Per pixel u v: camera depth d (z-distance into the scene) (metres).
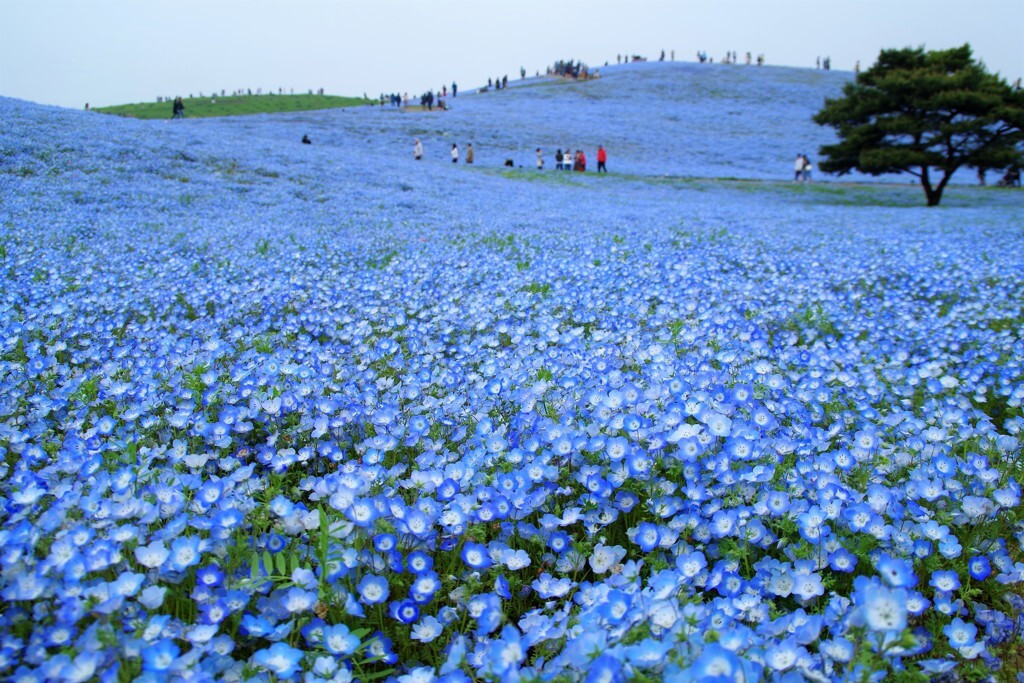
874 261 10.74
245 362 4.95
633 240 12.57
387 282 8.29
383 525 2.46
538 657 2.23
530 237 12.66
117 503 2.57
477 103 64.88
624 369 4.94
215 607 2.13
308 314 6.66
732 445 2.98
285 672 1.91
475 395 4.14
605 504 2.85
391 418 3.72
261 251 10.47
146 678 1.79
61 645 2.03
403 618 2.23
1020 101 27.97
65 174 16.23
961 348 6.36
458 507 2.67
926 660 2.19
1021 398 4.40
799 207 24.75
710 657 1.73
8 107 23.75
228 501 2.62
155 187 16.36
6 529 2.53
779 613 2.33
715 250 11.81
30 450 3.46
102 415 4.10
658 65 91.75
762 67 92.06
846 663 2.00
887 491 2.83
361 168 24.38
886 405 4.61
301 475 3.45
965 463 3.21
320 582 2.18
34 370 4.64
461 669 2.10
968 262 10.44
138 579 2.09
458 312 6.70
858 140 29.44
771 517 2.73
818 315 7.23
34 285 7.20
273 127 44.12
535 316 6.78
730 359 4.74
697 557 2.47
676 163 42.66
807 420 3.85
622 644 1.95
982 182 38.12
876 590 1.89
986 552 2.75
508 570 2.67
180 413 3.63
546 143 46.44
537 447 3.27
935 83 27.58
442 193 20.94
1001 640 2.45
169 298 7.20
